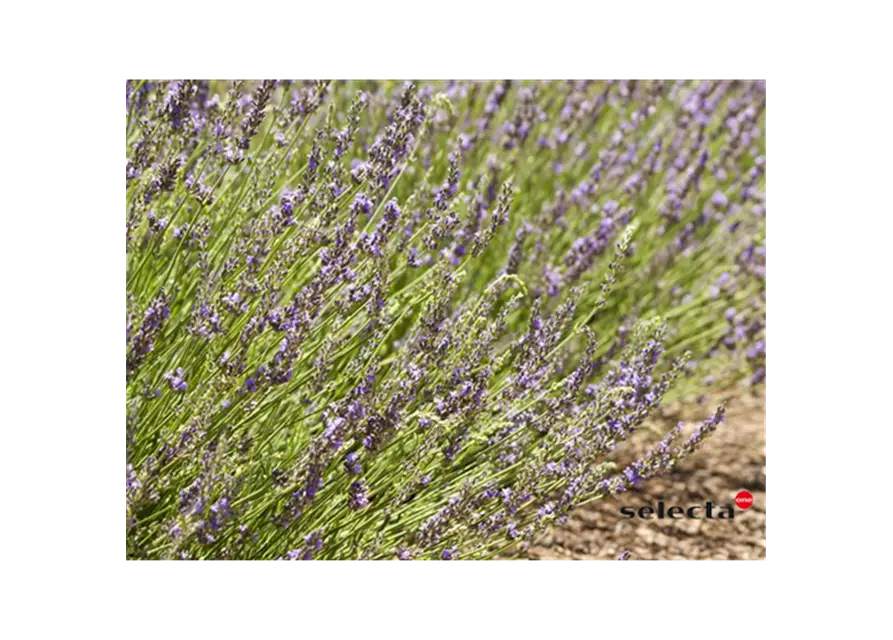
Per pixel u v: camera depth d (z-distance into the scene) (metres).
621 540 1.71
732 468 1.83
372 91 1.76
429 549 1.54
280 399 1.51
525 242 1.75
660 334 1.58
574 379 1.56
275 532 1.52
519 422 1.58
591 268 1.85
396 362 1.51
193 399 1.49
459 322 1.52
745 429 1.89
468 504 1.51
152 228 1.51
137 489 1.46
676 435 1.55
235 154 1.53
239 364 1.46
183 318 1.53
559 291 1.76
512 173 1.85
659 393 1.56
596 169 1.87
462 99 1.81
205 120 1.59
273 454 1.56
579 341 1.79
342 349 1.54
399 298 1.60
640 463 1.55
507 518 1.53
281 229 1.49
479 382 1.50
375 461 1.55
